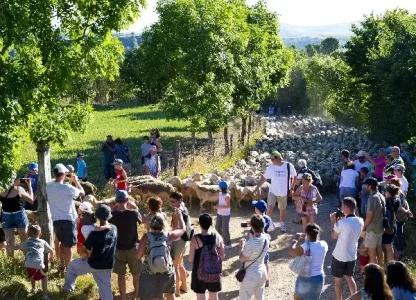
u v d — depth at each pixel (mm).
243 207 17344
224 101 24047
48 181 11320
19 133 9781
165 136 36062
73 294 9562
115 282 10836
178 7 25328
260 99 29859
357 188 14180
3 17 8562
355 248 9398
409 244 12953
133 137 36688
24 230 11117
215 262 8578
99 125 45125
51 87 10203
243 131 29547
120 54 10938
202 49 24875
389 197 10828
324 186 19375
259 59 28703
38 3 9523
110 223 9305
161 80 27875
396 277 6684
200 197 16812
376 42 34625
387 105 27906
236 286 11047
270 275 11688
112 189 17828
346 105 40781
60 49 9930
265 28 34219
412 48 25422
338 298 9516
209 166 22594
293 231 14766
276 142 30734
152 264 8219
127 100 80312
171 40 25516
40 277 9273
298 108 53969
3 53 9391
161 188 16609
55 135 10469
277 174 14445
